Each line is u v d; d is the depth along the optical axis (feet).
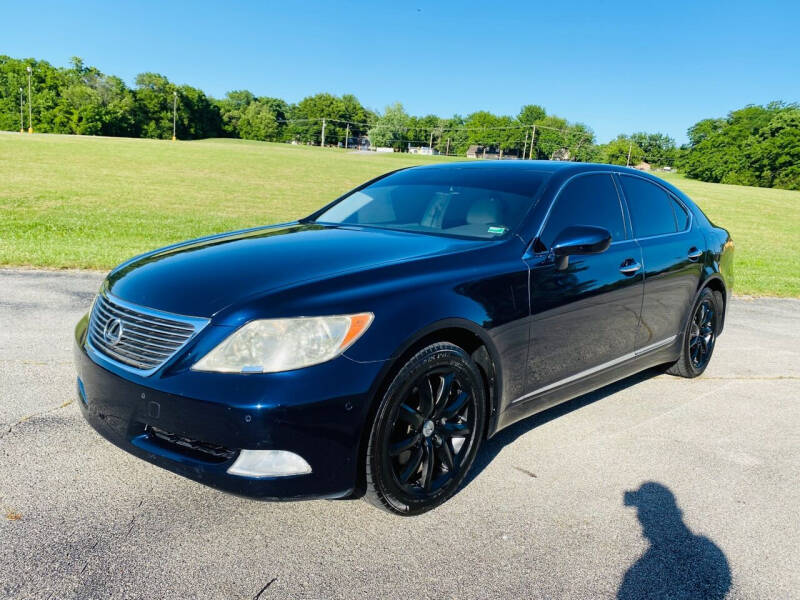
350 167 184.03
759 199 163.43
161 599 6.78
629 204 13.25
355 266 8.89
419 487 8.85
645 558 8.18
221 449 7.68
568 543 8.41
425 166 14.53
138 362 8.04
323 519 8.66
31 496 8.63
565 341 10.91
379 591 7.17
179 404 7.55
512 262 9.99
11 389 12.35
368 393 7.76
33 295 20.76
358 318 7.84
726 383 15.93
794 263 50.29
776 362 18.25
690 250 14.48
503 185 11.98
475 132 554.05
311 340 7.55
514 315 9.73
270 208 75.72
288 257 9.38
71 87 427.74
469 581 7.46
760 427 13.04
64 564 7.23
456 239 10.59
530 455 11.09
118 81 461.78
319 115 588.50
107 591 6.83
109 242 35.32
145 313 8.23
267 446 7.34
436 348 8.55
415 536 8.36
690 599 7.41
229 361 7.47
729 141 360.07
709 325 16.01
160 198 76.84
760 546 8.65
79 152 153.79
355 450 7.82
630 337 12.78
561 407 13.66
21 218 47.09
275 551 7.82
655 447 11.73
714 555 8.36
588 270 11.21
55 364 13.94
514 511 9.16
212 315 7.79
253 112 563.89
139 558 7.47
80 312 18.86
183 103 488.02
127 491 8.98
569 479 10.25
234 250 10.03
